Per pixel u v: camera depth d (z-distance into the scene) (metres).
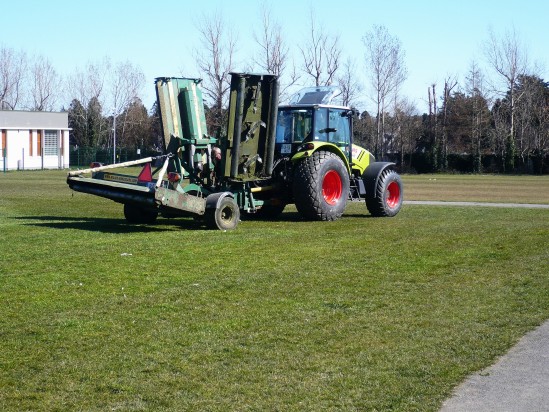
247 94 16.45
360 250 12.68
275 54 63.03
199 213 15.16
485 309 8.47
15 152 61.50
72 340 7.05
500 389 5.96
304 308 8.41
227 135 16.28
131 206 16.41
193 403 5.58
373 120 71.75
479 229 16.06
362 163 19.59
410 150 73.62
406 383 6.04
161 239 13.71
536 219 18.77
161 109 15.98
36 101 81.69
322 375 6.21
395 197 19.88
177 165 15.98
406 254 12.27
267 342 7.09
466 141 75.31
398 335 7.38
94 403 5.57
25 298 8.66
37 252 11.97
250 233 14.84
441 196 30.97
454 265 11.27
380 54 67.25
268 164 16.98
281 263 11.25
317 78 55.81
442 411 5.51
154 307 8.35
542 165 66.69
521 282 9.98
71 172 15.33
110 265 10.84
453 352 6.86
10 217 18.19
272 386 5.95
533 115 70.06
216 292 9.14
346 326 7.68
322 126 18.08
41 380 6.01
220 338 7.20
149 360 6.52
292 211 21.23
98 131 78.00
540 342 7.21
